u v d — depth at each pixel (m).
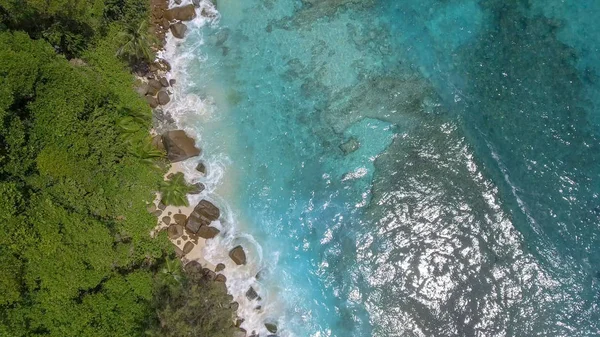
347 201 28.08
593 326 26.50
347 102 28.98
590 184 27.80
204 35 29.41
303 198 28.06
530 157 28.23
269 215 27.73
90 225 23.23
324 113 28.86
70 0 24.55
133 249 25.02
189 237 26.62
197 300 23.31
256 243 27.31
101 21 26.31
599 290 26.78
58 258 22.03
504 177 27.97
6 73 22.84
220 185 27.66
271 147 28.44
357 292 27.28
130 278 24.00
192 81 28.75
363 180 28.25
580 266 27.02
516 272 27.02
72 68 24.72
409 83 29.28
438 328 26.89
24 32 24.11
